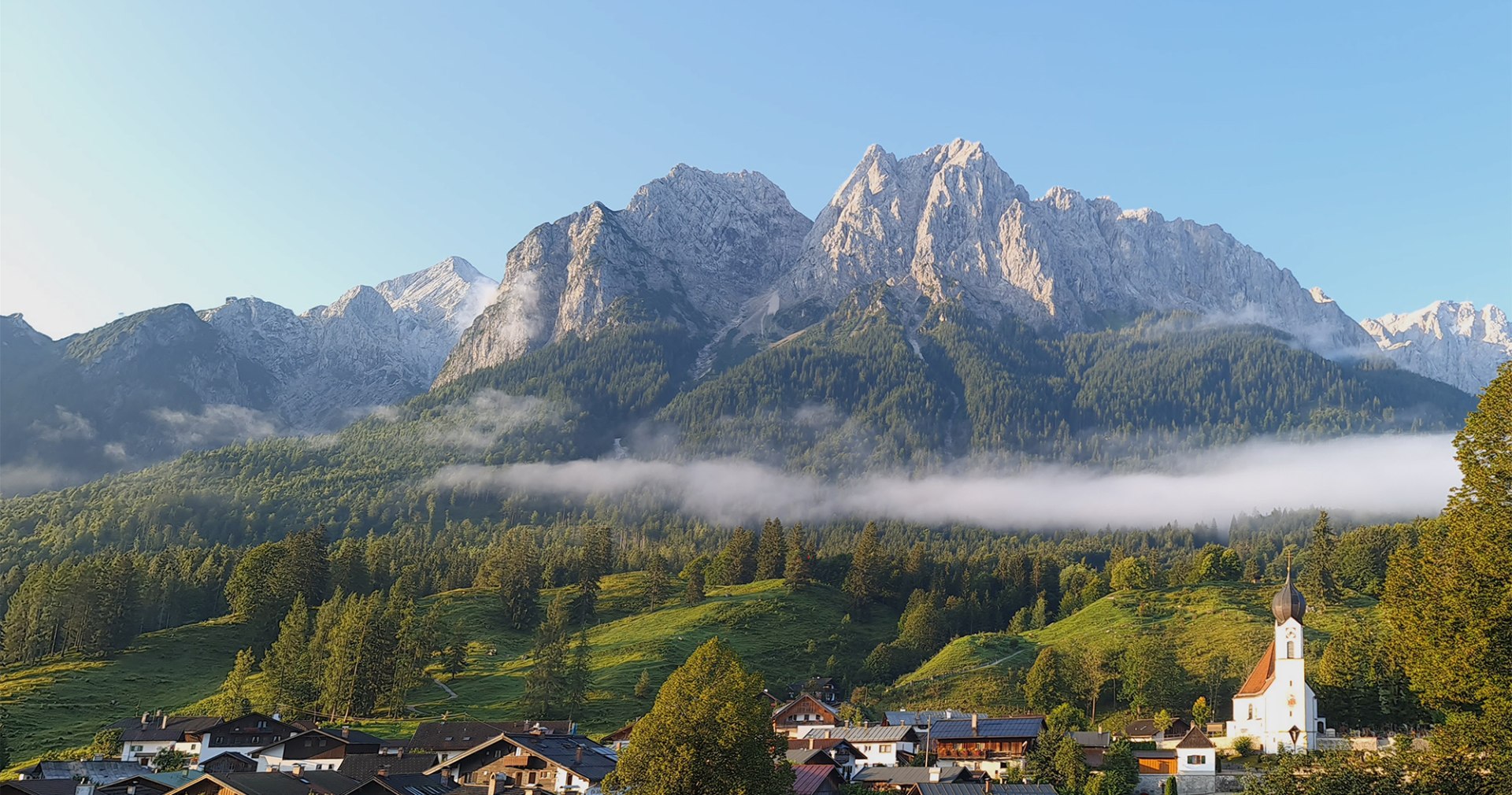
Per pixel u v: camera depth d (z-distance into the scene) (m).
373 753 158.25
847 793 132.75
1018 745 160.00
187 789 110.56
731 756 92.94
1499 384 73.75
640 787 93.12
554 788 123.06
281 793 107.62
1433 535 76.19
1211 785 134.62
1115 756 140.38
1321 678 165.25
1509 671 68.69
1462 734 68.38
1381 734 158.62
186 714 199.25
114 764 147.50
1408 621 74.62
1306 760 72.31
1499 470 71.56
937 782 138.88
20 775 141.00
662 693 98.00
